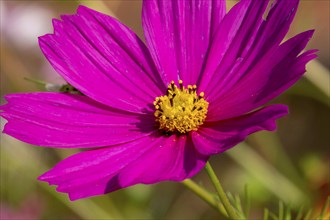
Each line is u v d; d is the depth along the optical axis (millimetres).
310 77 368
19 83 416
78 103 288
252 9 290
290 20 278
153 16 296
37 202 414
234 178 412
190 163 264
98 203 397
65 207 416
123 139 283
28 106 281
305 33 271
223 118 279
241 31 290
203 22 297
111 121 289
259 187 393
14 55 420
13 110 279
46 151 417
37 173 396
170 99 286
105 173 270
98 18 297
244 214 303
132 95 295
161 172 262
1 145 395
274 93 265
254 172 384
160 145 281
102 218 383
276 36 280
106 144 280
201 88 291
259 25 286
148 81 298
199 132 281
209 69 292
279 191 379
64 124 283
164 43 297
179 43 298
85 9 297
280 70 271
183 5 298
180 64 298
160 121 285
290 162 416
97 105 291
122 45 298
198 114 283
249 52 286
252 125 258
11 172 406
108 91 292
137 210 395
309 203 350
